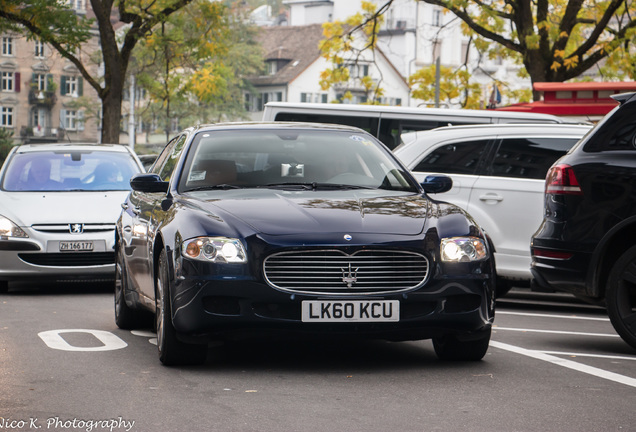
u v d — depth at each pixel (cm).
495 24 3556
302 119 2089
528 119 1925
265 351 1020
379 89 3834
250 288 870
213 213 922
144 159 2517
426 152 1552
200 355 920
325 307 866
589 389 823
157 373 890
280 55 13662
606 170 1056
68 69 13238
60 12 3922
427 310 888
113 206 1681
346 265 873
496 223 1511
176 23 4172
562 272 1077
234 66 12962
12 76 13062
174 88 4697
